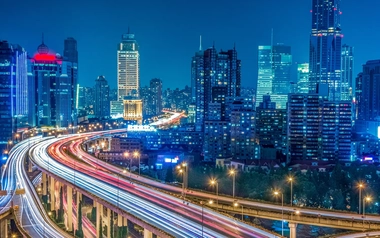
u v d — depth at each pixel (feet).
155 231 531.91
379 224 619.67
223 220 574.56
